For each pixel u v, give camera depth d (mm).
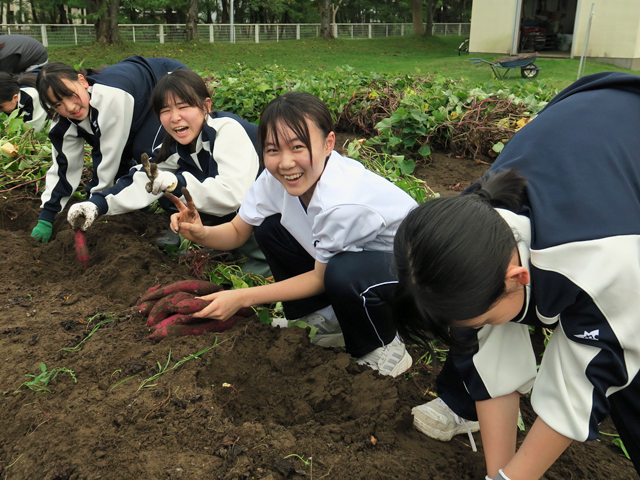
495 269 1153
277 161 1924
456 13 40344
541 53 20375
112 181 3301
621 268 1199
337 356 2168
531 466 1356
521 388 1560
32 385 1879
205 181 2754
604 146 1354
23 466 1604
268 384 2039
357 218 1954
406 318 1312
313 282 2189
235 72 8703
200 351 2053
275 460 1622
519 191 1366
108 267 2676
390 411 1908
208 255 2932
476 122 5309
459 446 1970
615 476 1877
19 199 3717
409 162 4910
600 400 1267
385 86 6730
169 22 31125
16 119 4277
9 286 2621
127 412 1752
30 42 5055
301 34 29219
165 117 2795
